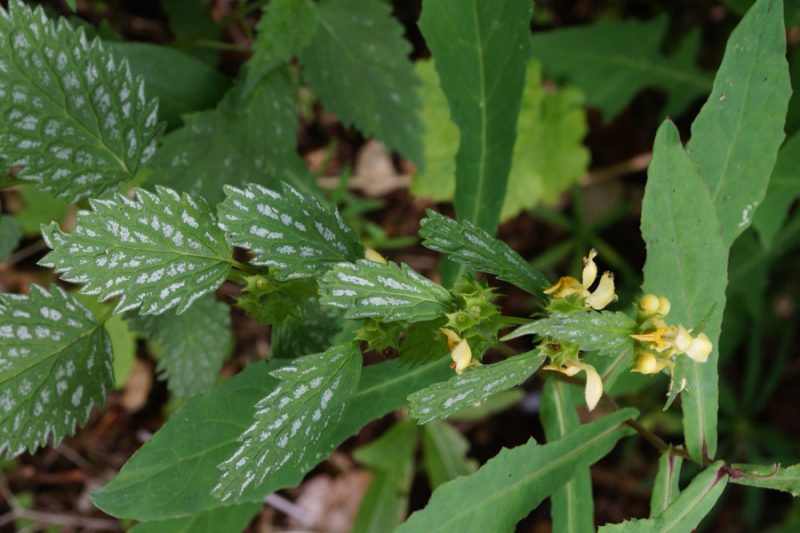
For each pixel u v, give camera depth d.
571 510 0.62
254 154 0.69
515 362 0.54
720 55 1.08
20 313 0.56
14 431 0.56
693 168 0.58
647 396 0.99
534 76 0.95
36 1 0.69
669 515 0.58
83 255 0.53
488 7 0.62
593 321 0.54
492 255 0.55
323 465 0.99
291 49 0.68
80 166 0.58
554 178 0.97
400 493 0.85
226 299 0.82
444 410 0.53
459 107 0.64
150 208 0.54
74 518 0.87
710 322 0.60
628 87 0.97
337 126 0.99
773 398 1.09
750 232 0.95
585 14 1.06
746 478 0.59
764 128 0.60
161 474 0.57
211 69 0.70
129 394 0.91
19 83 0.57
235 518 0.62
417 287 0.54
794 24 0.93
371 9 0.72
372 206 0.88
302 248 0.54
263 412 0.53
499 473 0.58
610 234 1.08
